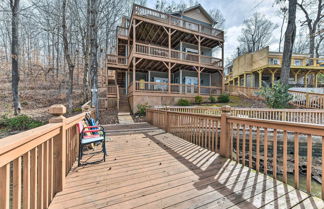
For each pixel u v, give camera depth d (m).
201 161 2.86
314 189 2.41
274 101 8.39
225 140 3.02
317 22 16.03
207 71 14.72
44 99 13.87
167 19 11.61
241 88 14.18
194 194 1.83
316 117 6.21
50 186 1.68
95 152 3.24
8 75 16.38
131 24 11.04
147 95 10.65
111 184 2.06
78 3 12.55
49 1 10.45
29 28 11.80
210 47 15.17
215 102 12.09
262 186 2.00
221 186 2.00
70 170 2.49
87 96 12.38
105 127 6.41
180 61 11.76
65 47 9.65
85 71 12.30
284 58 9.69
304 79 16.88
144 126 6.65
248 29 29.70
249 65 17.20
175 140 4.37
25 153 1.18
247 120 2.55
